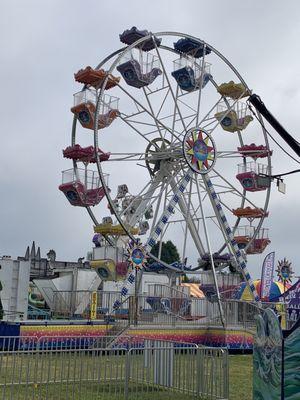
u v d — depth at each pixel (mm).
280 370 9219
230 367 20484
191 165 30672
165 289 32531
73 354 13016
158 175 32406
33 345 19359
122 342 21438
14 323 22922
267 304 27953
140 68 30391
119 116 30031
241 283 33500
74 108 29047
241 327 26688
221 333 26234
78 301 33562
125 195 31281
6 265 29984
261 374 10211
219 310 27000
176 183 32094
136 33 31094
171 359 13219
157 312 26078
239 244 34938
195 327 26281
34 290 41625
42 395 12078
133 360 12953
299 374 9133
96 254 28703
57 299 34375
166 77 32312
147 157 32125
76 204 29656
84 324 24516
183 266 32094
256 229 35125
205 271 32438
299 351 9180
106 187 27906
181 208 32750
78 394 12211
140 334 24406
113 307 26828
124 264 27672
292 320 28328
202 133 31641
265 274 33156
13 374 11648
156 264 32125
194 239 33469
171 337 25359
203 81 33094
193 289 40656
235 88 33750
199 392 12703
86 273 38344
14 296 29859
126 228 27781
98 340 21188
